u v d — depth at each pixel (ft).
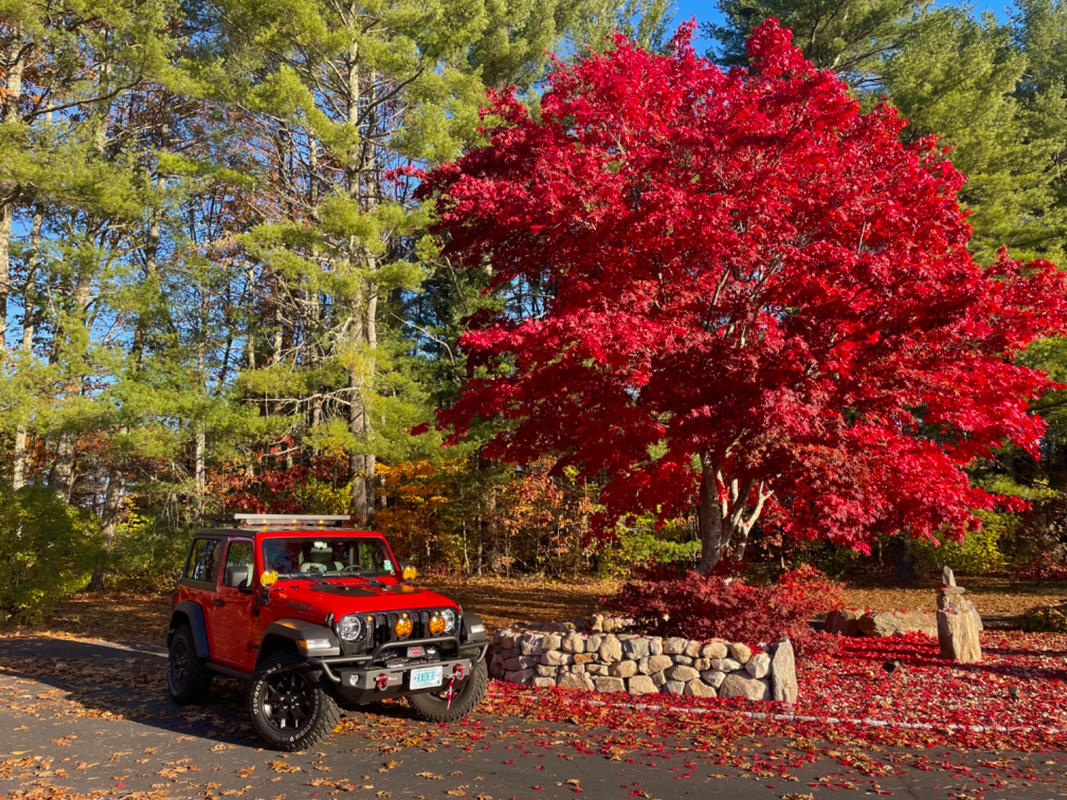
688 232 26.25
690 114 31.07
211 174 63.82
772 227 27.14
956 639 33.53
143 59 59.41
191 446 71.56
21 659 34.86
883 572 79.82
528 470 74.02
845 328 26.13
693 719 23.68
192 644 25.57
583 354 25.38
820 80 26.61
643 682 27.14
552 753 20.04
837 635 40.60
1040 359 60.23
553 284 33.24
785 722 23.47
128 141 67.82
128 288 63.31
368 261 65.05
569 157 29.37
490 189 29.40
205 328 71.41
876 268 24.67
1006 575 74.79
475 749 20.30
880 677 29.86
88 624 48.98
